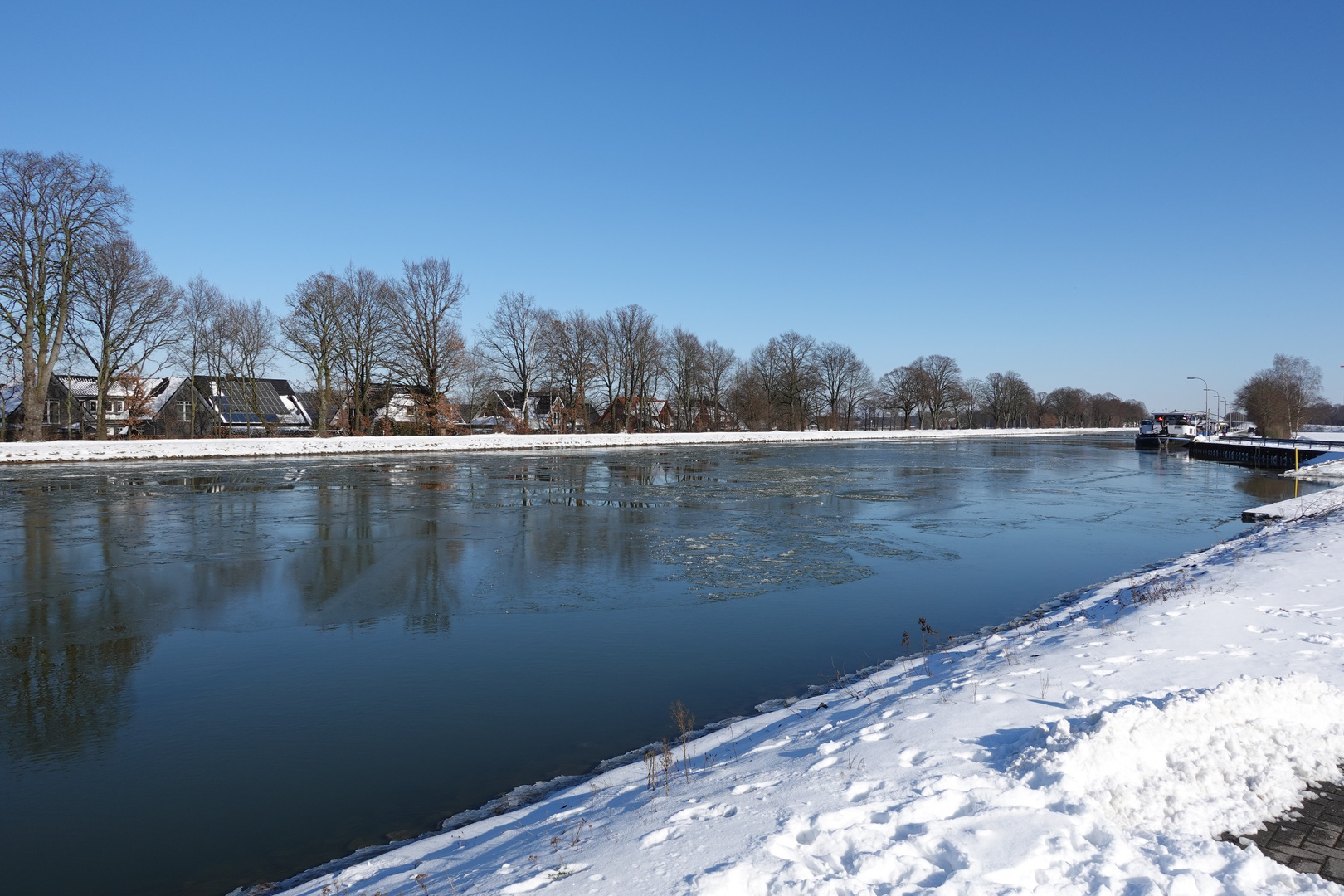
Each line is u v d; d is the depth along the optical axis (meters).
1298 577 12.44
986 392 152.62
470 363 69.56
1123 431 161.75
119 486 33.00
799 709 8.40
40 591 15.32
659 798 5.69
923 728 6.37
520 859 4.82
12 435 52.94
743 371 109.31
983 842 4.18
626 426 84.38
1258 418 92.19
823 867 4.06
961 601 14.95
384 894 4.69
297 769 7.78
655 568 17.77
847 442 93.38
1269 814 4.79
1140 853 4.16
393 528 22.86
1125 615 10.59
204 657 11.43
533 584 16.14
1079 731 5.51
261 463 46.72
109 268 47.31
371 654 11.59
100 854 6.28
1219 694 5.95
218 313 62.03
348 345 62.06
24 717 9.22
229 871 6.00
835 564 18.41
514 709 9.38
